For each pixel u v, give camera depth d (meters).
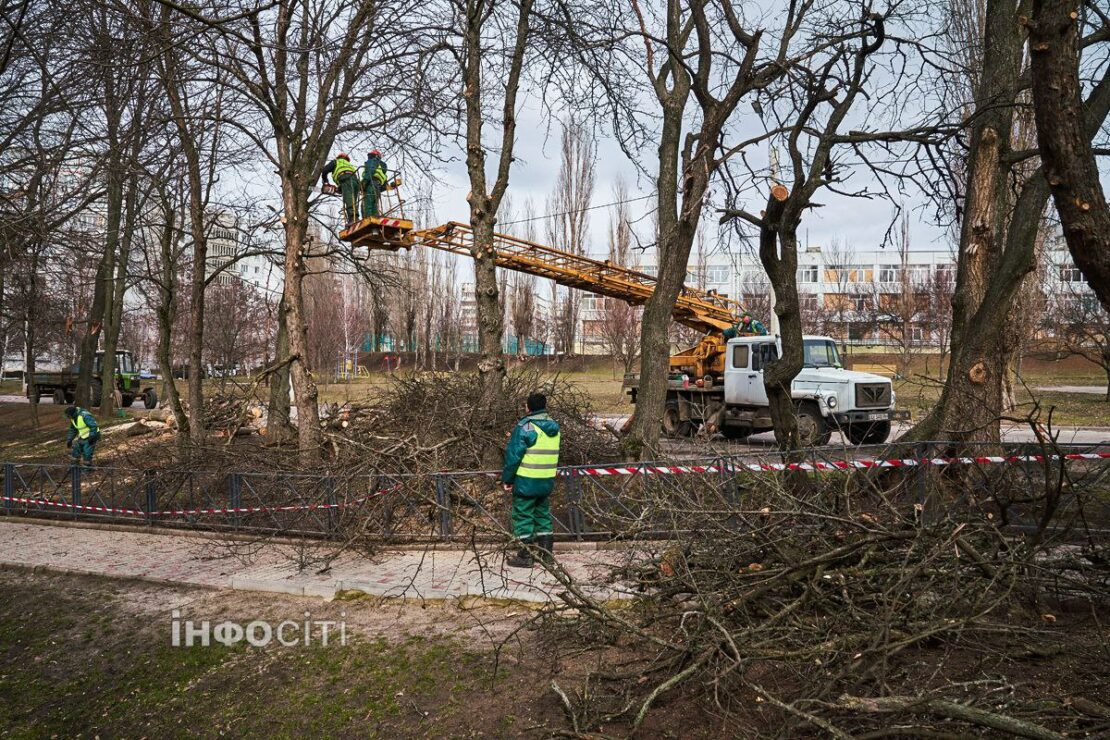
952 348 7.86
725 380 16.45
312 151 10.22
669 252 9.25
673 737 3.45
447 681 4.30
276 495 8.10
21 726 4.10
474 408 8.98
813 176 7.35
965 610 4.23
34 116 9.38
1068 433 15.93
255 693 4.34
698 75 8.38
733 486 6.13
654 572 4.95
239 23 9.14
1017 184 8.84
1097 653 3.89
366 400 12.78
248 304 30.66
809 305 40.38
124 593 6.38
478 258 9.27
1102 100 5.95
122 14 8.41
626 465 7.03
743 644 3.78
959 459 6.60
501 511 7.80
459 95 10.05
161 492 9.00
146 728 4.01
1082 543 5.36
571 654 4.43
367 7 9.52
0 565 7.36
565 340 42.47
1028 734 2.77
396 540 7.50
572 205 36.06
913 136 7.21
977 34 10.75
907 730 3.05
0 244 9.78
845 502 5.30
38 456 16.06
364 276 15.14
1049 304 26.36
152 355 50.25
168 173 12.34
